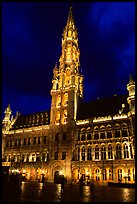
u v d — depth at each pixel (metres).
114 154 51.97
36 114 80.31
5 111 82.81
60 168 59.44
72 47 79.38
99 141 55.75
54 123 66.88
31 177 64.25
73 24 86.44
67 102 67.50
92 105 68.00
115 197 15.62
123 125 53.94
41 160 65.31
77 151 59.22
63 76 72.69
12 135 76.44
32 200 11.12
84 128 60.34
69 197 14.37
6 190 15.95
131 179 47.16
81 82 75.19
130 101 52.91
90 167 54.06
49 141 65.81
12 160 72.06
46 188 23.88
